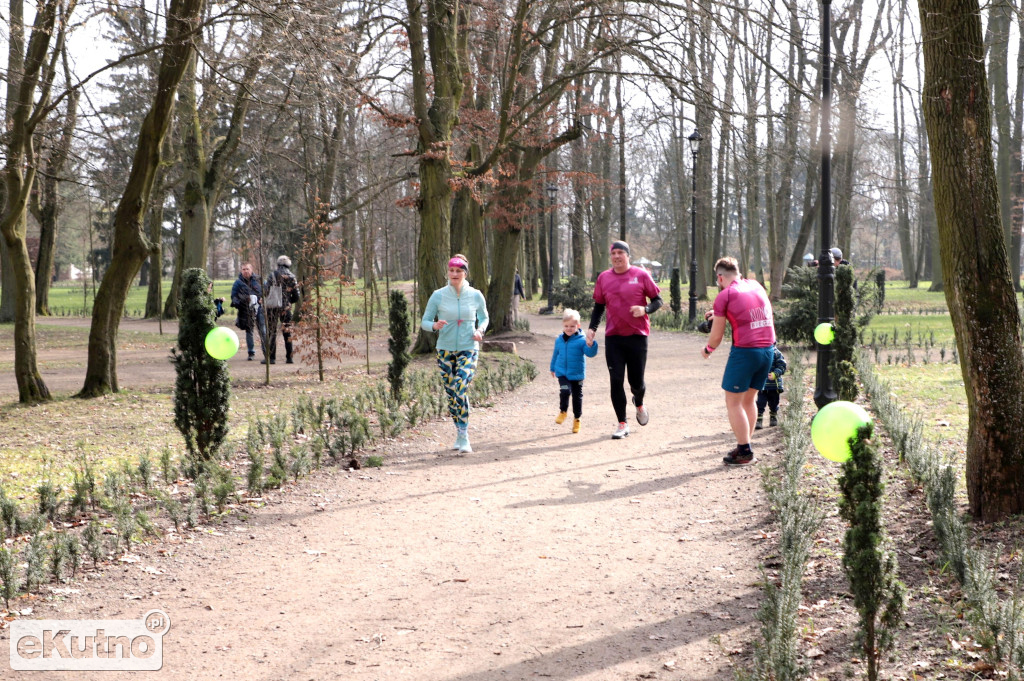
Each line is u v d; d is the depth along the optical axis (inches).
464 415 353.4
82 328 1222.3
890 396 417.4
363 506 270.7
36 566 195.8
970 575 161.5
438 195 725.9
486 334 920.3
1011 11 242.1
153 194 1330.0
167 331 1187.9
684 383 559.5
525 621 175.0
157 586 199.9
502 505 268.4
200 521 252.8
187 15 507.5
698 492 275.1
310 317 594.9
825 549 204.7
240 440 377.4
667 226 2982.3
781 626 141.7
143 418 448.8
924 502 224.4
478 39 930.1
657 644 161.0
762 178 1327.5
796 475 249.4
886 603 143.9
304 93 639.8
